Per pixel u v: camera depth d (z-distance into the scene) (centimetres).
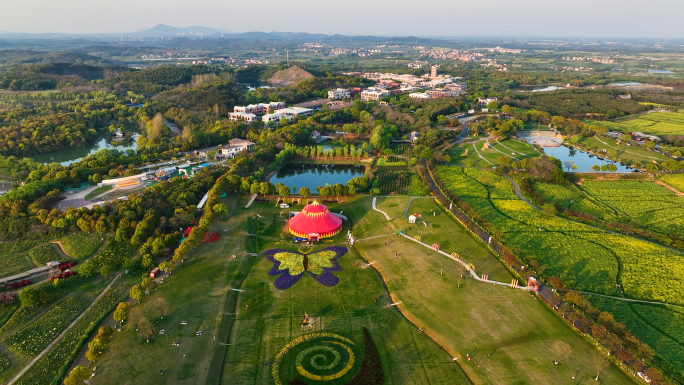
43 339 10338
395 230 16550
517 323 11081
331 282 13050
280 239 15975
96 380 8938
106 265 12900
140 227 15050
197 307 11538
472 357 9919
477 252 14862
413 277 13275
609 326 10512
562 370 9456
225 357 9975
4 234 15362
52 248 14675
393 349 10281
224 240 15500
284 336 10694
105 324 10894
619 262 14362
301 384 9162
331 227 16188
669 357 10038
